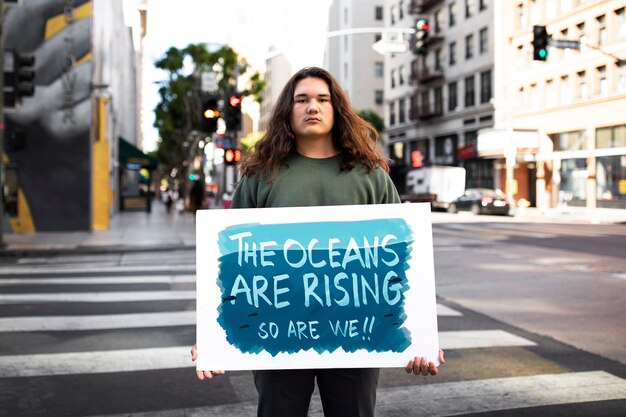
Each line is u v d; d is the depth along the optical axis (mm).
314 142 2531
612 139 33156
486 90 43406
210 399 4391
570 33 35875
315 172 2500
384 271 2402
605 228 22094
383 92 66750
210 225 2434
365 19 66438
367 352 2373
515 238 17906
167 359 5336
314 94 2467
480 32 43781
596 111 34000
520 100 40250
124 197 42938
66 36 20031
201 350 2393
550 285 9391
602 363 5219
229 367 2383
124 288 9102
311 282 2406
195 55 38469
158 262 12688
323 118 2449
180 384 4707
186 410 4176
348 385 2406
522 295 8539
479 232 20344
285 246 2420
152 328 6500
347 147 2494
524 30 39406
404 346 2375
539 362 5258
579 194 35625
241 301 2408
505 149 35500
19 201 19891
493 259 12742
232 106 18906
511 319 6988
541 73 38125
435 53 50312
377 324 2385
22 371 4992
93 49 20828
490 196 32969
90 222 20359
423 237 2406
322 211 2422
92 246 15234
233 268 2418
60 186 20125
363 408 2414
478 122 44156
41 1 19875
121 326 6582
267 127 2580
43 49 19922
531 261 12367
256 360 2381
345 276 2404
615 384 4652
